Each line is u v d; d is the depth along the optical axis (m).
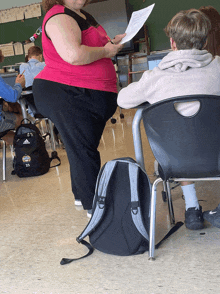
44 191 2.54
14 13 8.73
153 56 2.39
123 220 1.45
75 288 1.23
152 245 1.35
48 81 1.65
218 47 1.97
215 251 1.35
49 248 1.59
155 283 1.19
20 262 1.49
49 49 1.63
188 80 1.25
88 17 1.76
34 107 3.62
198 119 1.15
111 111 1.78
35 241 1.68
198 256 1.33
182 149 1.21
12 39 8.93
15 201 2.40
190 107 1.27
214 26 1.94
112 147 3.74
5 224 1.96
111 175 1.46
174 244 1.45
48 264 1.44
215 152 1.20
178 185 1.99
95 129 1.71
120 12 7.86
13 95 2.90
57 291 1.23
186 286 1.15
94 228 1.47
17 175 3.15
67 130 1.67
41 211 2.10
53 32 1.51
